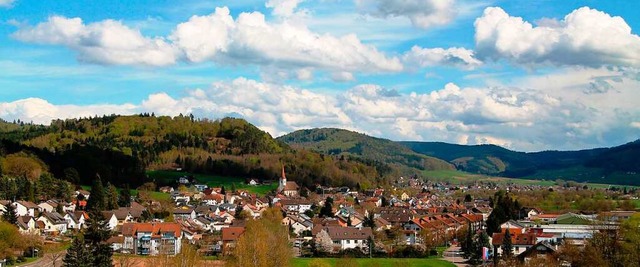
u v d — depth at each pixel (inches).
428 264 7568.9
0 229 6845.5
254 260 5753.0
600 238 5108.3
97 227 6127.0
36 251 7406.5
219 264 6378.0
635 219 5152.6
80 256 5206.7
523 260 6318.9
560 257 5762.8
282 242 6382.9
